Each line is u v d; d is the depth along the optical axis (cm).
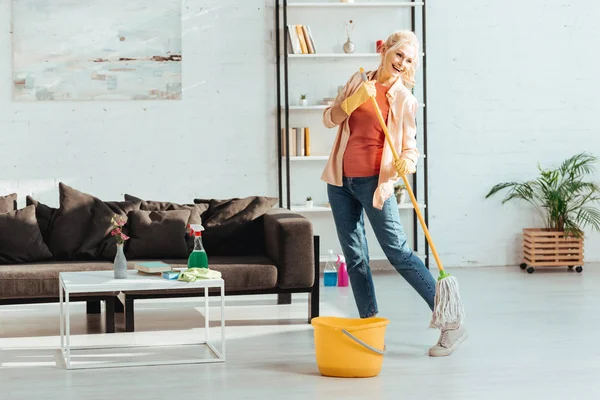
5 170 718
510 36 777
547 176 755
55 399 378
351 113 462
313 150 760
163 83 733
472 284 682
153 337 504
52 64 717
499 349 465
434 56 769
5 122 716
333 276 687
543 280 700
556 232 747
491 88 777
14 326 538
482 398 376
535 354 454
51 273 503
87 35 720
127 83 728
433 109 772
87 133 727
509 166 781
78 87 721
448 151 775
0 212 560
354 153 462
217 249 577
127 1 723
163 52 731
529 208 786
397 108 459
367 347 405
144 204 588
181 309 593
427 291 463
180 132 739
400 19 766
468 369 424
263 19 746
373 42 764
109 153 730
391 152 456
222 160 746
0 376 420
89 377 415
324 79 759
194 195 744
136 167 735
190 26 735
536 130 783
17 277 497
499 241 785
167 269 461
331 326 406
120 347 479
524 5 777
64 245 557
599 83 787
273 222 546
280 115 743
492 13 773
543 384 397
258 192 754
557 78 783
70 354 462
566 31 782
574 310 574
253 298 634
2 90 714
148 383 403
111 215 568
